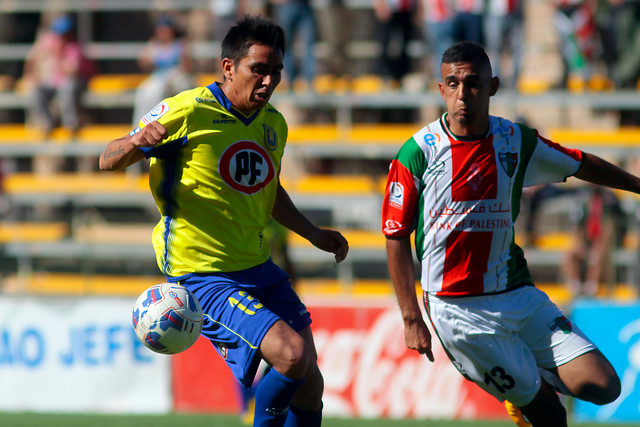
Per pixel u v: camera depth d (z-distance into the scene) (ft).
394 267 46.88
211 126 45.06
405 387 90.94
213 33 146.41
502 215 46.34
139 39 159.12
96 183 133.28
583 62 123.54
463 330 47.37
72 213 108.78
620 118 130.41
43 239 108.99
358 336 92.48
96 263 107.86
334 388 92.58
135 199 127.65
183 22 148.56
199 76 144.36
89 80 141.18
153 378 95.61
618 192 113.91
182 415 90.74
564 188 104.53
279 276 48.03
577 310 89.76
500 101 120.78
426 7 118.42
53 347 97.81
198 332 45.14
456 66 44.57
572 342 46.70
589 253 99.19
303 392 46.50
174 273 46.70
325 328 93.25
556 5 123.65
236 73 45.03
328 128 133.59
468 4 114.93
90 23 153.17
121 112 151.94
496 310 46.96
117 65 160.35
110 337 96.78
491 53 116.06
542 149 46.96
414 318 46.39
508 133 46.34
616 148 120.98
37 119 140.87
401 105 126.82
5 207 111.45
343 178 130.52
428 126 46.91
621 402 87.81
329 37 141.90
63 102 137.90
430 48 125.08
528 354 47.47
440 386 90.22
